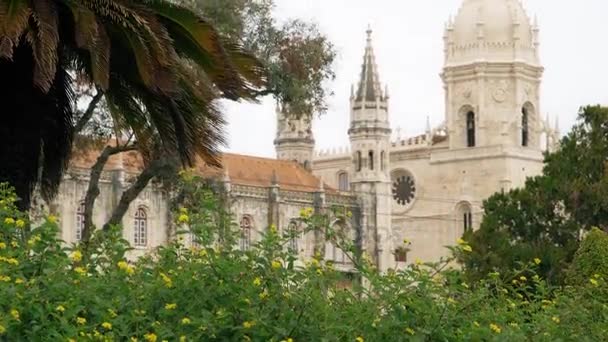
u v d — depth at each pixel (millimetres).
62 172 35531
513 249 91312
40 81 28750
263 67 33312
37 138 32656
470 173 192875
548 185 101250
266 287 20922
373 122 176875
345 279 22328
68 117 34031
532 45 196750
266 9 58312
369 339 20953
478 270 86188
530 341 23781
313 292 20828
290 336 20406
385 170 177000
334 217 23297
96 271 21297
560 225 100312
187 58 33094
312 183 167625
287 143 186000
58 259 20172
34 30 29484
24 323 19000
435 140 197375
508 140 192250
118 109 33844
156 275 21188
